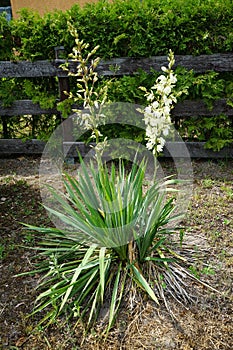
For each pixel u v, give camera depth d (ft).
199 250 9.41
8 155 15.98
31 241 9.95
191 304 7.86
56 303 7.92
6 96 14.74
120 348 7.02
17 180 13.58
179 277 8.45
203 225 10.43
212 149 14.42
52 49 13.97
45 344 7.17
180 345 7.04
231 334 7.24
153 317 7.57
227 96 13.70
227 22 12.92
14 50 14.56
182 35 13.12
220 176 13.28
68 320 7.59
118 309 7.74
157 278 8.32
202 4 12.91
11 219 11.05
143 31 13.23
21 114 15.02
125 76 13.58
